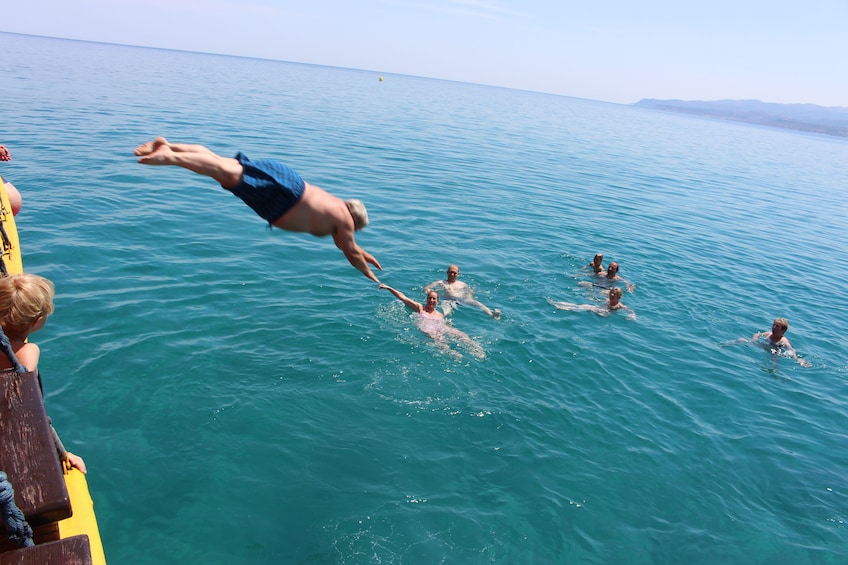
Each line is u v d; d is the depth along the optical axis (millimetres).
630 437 8484
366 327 10625
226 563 5844
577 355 10609
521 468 7574
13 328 3475
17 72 46781
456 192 22344
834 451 8781
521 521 6742
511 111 84688
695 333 12312
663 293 14383
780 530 7074
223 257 13125
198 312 10469
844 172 59125
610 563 6348
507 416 8570
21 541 2375
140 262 12305
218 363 8992
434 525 6543
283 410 8117
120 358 8797
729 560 6559
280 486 6844
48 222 13836
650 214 23547
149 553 5859
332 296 11766
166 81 57469
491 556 6242
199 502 6516
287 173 3840
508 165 31016
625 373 10234
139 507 6367
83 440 7172
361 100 65375
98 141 23094
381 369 9367
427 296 11969
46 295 3602
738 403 9789
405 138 35938
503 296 12852
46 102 31609
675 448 8383
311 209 3861
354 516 6539
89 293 10656
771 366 11266
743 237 21859
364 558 6039
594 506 7102
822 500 7664
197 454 7184
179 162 3465
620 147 51688
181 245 13531
